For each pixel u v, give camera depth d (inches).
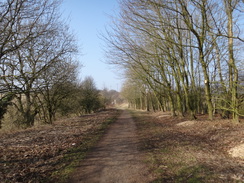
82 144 341.4
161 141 354.3
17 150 293.3
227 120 494.3
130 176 199.6
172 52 641.0
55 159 255.0
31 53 442.6
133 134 443.2
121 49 629.9
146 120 768.3
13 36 329.1
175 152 277.0
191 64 759.7
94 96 1472.7
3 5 301.9
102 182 187.3
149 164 232.5
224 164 216.2
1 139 394.9
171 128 506.0
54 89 745.0
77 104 1161.4
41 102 709.9
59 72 615.2
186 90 628.1
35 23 351.6
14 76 316.8
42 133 454.3
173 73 707.4
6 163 234.1
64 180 192.5
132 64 705.0
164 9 534.0
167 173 202.7
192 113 617.0
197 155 255.8
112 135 435.8
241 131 340.2
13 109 682.8
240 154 240.7
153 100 1656.0
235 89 450.6
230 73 484.7
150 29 531.2
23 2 313.4
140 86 1430.9
